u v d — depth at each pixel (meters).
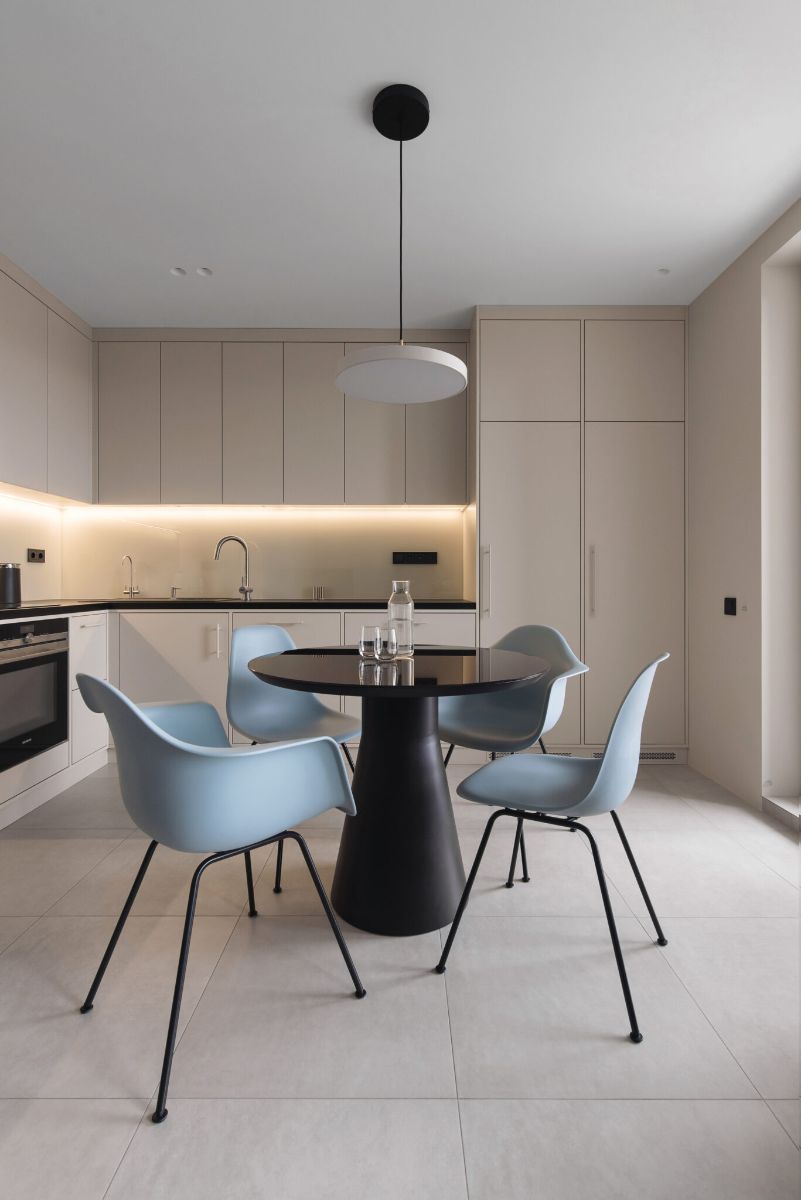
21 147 2.29
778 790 2.88
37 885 2.12
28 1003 1.51
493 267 3.19
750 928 1.85
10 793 2.68
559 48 1.86
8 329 3.11
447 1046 1.37
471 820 2.75
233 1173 1.08
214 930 1.84
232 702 2.43
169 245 2.99
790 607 2.88
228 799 1.29
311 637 3.59
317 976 1.62
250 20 1.77
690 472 3.57
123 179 2.48
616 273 3.25
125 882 2.14
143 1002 1.52
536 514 3.61
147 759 1.26
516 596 3.61
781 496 2.88
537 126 2.18
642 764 3.60
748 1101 1.23
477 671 1.83
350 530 4.25
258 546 4.25
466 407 3.97
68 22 1.77
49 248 3.01
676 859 2.33
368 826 1.87
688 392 3.59
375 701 1.88
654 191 2.56
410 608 2.16
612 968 1.66
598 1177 1.08
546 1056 1.35
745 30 1.80
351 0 1.70
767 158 2.36
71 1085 1.27
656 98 2.05
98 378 3.93
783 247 2.74
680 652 3.61
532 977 1.62
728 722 3.16
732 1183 1.07
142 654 3.59
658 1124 1.18
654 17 1.76
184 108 2.09
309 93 2.03
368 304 3.62
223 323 3.88
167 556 4.23
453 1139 1.15
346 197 2.60
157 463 3.94
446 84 1.99
